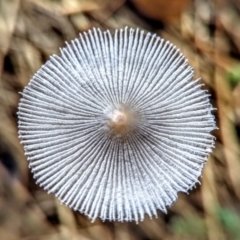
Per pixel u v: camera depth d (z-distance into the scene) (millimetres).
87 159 115
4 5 141
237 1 145
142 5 139
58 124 115
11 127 141
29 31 141
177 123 116
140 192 116
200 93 118
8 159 141
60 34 141
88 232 142
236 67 144
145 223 143
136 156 115
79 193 116
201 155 118
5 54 141
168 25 142
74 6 141
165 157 116
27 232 141
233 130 144
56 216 141
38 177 118
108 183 116
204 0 144
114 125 112
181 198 143
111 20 141
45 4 141
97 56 115
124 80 114
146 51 116
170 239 143
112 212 117
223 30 145
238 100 144
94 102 114
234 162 144
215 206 143
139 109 114
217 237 143
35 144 117
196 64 144
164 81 116
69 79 115
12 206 141
